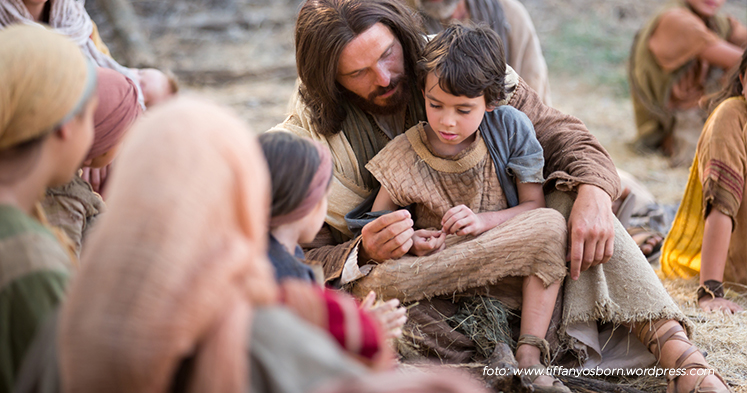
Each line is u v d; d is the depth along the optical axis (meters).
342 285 2.44
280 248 1.67
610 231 2.34
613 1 9.66
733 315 2.93
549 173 2.67
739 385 2.40
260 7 9.33
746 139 3.04
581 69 8.41
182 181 1.05
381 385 1.04
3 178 1.41
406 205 2.57
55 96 1.40
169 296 1.01
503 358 2.20
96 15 8.49
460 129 2.35
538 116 2.73
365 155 2.71
